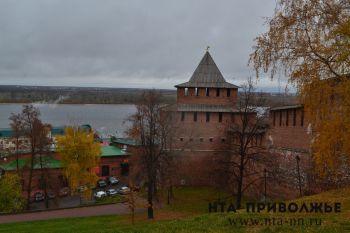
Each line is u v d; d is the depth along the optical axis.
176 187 44.50
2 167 49.78
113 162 61.84
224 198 35.88
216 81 46.59
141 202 38.50
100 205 37.97
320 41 12.88
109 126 161.50
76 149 44.47
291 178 29.64
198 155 45.12
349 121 12.17
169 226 14.96
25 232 25.14
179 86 46.22
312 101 12.89
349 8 13.03
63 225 27.91
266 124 34.34
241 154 31.42
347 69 12.30
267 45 13.71
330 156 12.83
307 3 13.26
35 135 43.03
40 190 49.81
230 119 44.84
